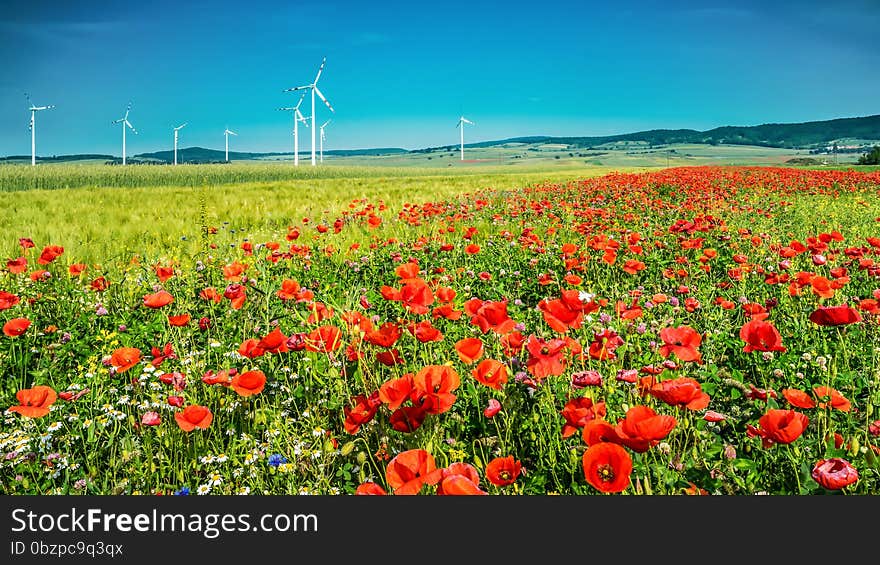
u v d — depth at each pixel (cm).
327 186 2928
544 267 802
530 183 3334
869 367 407
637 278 742
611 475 197
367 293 641
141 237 1116
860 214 1611
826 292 452
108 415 348
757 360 418
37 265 786
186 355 432
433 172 8238
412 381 263
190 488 304
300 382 399
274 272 770
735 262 792
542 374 279
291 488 288
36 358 482
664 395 236
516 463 229
